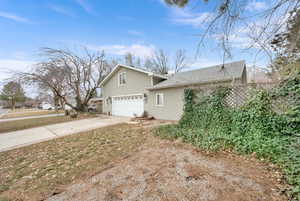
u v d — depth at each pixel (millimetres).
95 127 9461
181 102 10211
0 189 3033
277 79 4227
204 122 5992
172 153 4117
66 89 18578
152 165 3480
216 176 2840
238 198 2250
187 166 3305
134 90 13766
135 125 9312
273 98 4258
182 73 13133
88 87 19094
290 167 2732
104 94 17953
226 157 3658
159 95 11773
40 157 4738
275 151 3430
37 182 3211
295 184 2396
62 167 3854
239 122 4891
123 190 2650
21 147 6113
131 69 13820
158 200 2338
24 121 14719
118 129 8289
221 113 5500
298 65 3820
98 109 20922
